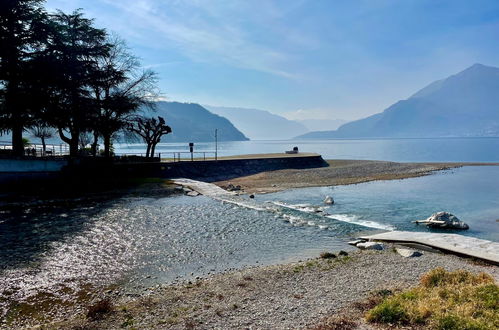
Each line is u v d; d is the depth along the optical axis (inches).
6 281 490.0
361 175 1911.9
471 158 3526.1
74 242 685.3
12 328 362.9
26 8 1352.1
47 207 1019.3
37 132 1622.8
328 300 409.4
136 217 911.0
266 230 800.9
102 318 371.2
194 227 819.4
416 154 4279.0
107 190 1293.1
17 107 1275.8
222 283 478.6
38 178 1316.4
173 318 367.2
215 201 1154.0
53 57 1400.1
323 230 810.2
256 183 1644.9
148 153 1785.2
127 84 1737.2
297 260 599.8
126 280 503.5
